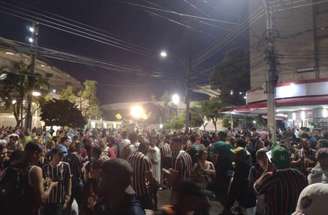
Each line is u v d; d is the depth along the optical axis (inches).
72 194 272.8
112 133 872.3
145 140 360.5
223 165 347.3
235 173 309.1
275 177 174.2
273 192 172.9
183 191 104.8
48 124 964.6
